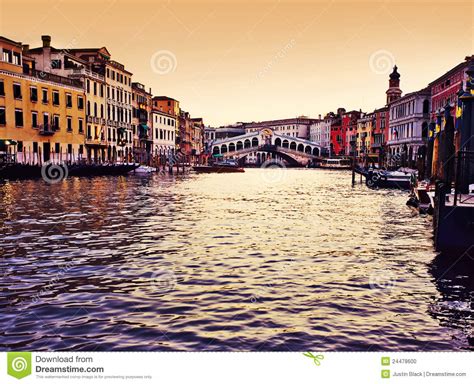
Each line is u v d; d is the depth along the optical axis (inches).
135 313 256.5
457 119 560.1
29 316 251.1
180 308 264.7
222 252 414.0
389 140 3097.9
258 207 829.8
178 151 3646.7
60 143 1926.7
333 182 1909.4
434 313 261.0
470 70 483.8
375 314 258.2
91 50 2311.8
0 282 311.1
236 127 6279.5
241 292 295.1
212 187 1421.0
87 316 251.3
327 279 327.6
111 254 398.0
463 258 392.8
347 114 4345.5
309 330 235.1
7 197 906.1
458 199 433.1
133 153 2731.3
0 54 1595.7
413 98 2561.5
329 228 571.2
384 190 1390.3
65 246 428.8
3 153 1469.0
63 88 1937.7
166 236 490.6
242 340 223.0
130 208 754.2
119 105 2513.5
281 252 418.6
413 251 429.4
